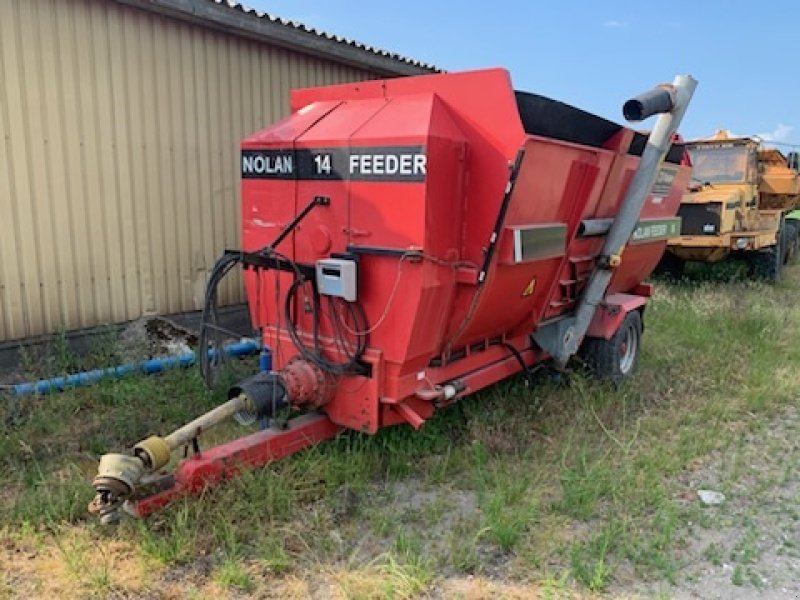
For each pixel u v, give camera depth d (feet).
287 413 13.79
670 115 17.16
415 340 13.09
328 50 25.85
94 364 19.44
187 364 19.27
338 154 13.28
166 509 11.52
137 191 21.49
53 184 19.45
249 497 12.28
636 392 19.52
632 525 12.42
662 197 21.29
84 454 14.47
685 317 28.43
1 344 18.81
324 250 13.79
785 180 43.16
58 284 19.86
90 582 10.31
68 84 19.44
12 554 11.02
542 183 14.25
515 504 12.95
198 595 10.14
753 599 10.49
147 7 20.56
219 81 23.35
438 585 10.62
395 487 13.79
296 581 10.59
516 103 12.74
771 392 19.61
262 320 15.29
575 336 18.35
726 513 13.10
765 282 42.24
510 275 14.33
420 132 12.23
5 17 17.93
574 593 10.50
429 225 12.51
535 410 17.60
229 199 24.17
